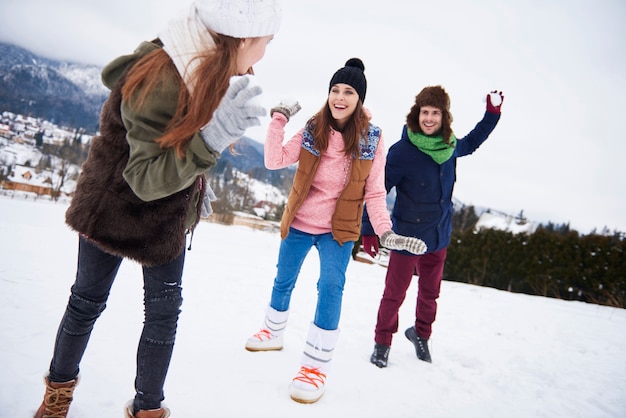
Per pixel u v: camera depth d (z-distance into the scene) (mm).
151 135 1227
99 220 1301
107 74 1373
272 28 1355
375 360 2844
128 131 1237
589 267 8211
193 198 1518
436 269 3123
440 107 2902
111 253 1324
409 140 3061
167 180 1214
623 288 7801
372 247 2943
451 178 3131
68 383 1453
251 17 1271
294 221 2527
